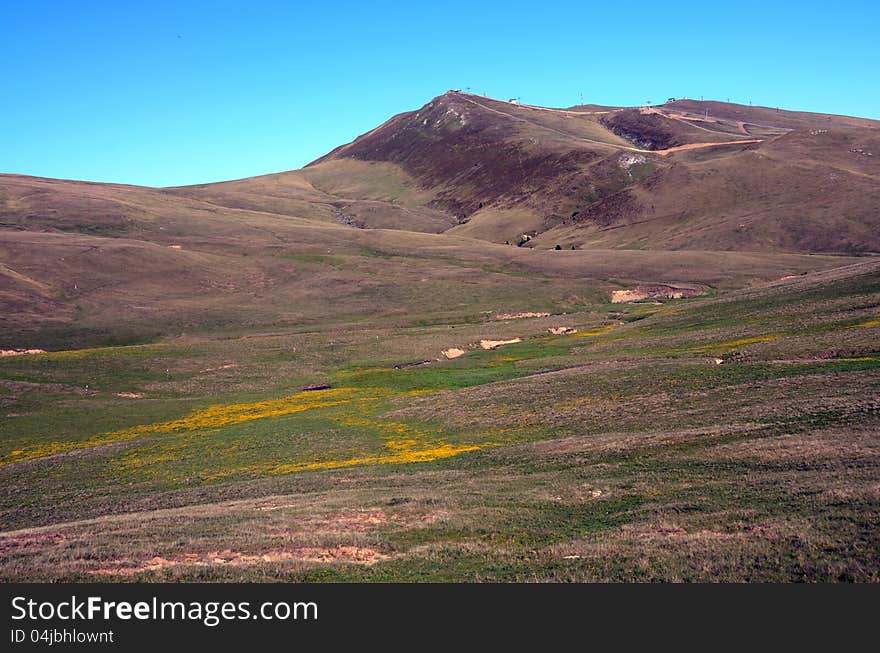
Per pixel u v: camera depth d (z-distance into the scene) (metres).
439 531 22.59
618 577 17.50
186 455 43.06
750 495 22.55
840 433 28.22
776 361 45.81
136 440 48.50
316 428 47.16
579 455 32.03
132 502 33.72
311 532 22.88
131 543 22.17
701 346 59.22
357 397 58.72
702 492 23.80
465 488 28.44
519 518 23.59
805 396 35.62
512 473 31.12
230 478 37.53
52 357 74.75
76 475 40.62
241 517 25.50
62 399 62.94
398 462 36.94
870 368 39.41
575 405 43.69
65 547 22.30
